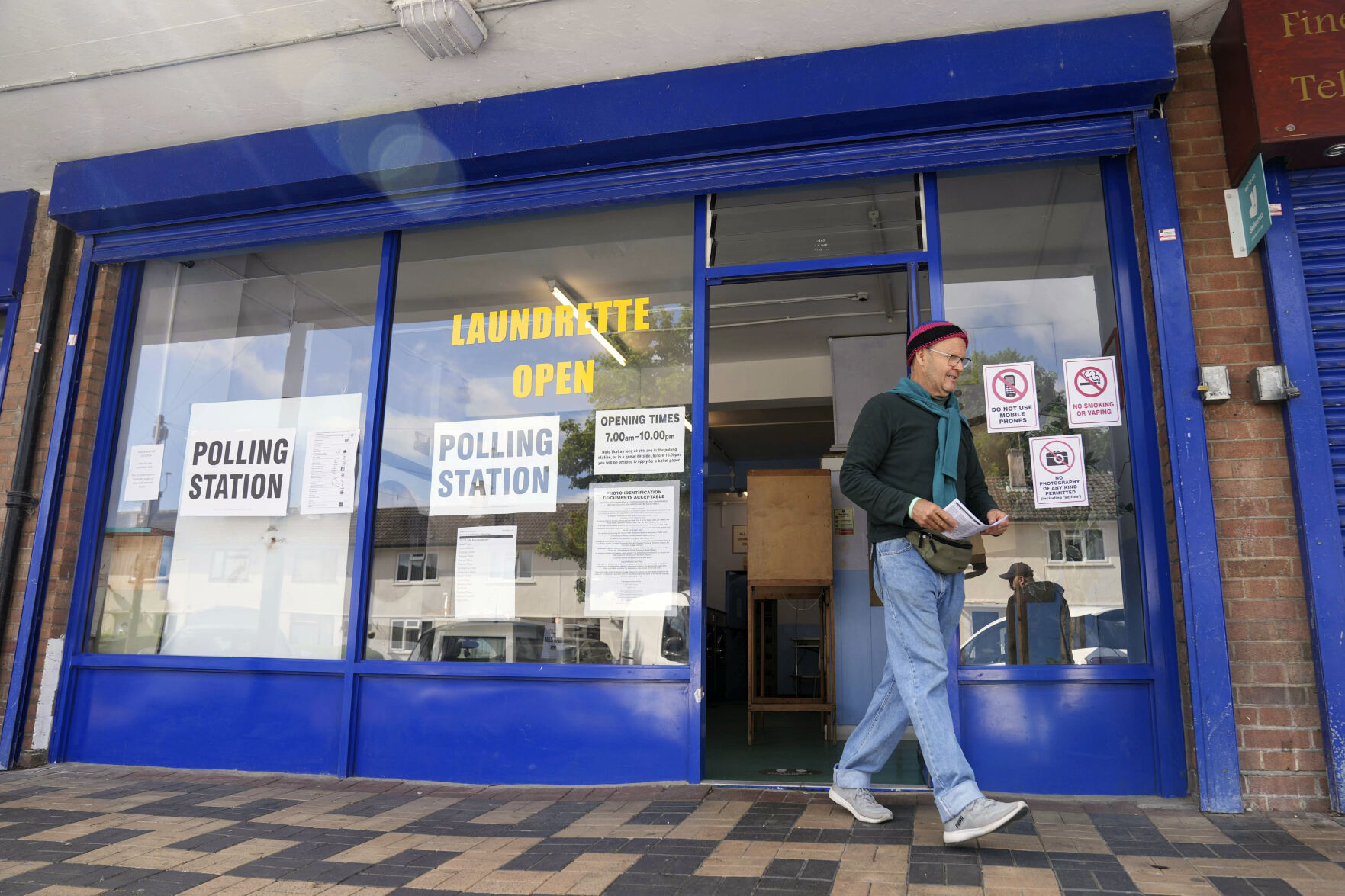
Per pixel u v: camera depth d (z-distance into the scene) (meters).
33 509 4.88
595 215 4.58
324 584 4.53
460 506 4.46
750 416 10.27
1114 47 3.77
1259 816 3.23
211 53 4.16
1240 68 3.61
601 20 3.89
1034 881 2.49
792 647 10.77
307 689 4.38
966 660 3.80
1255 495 3.50
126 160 4.96
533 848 2.96
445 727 4.16
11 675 4.66
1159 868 2.61
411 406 4.64
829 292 6.62
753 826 3.16
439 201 4.64
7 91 4.43
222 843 3.07
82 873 2.73
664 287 4.43
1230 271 3.68
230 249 5.00
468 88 4.41
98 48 4.14
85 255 5.16
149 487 4.94
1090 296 3.97
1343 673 3.30
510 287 4.64
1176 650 3.58
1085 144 3.89
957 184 4.18
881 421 3.10
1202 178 3.78
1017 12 3.81
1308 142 3.48
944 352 3.15
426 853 2.92
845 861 2.71
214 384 4.98
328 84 4.38
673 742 3.94
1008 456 3.94
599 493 4.30
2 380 5.07
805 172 4.17
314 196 4.77
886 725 3.19
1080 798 3.54
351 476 4.62
